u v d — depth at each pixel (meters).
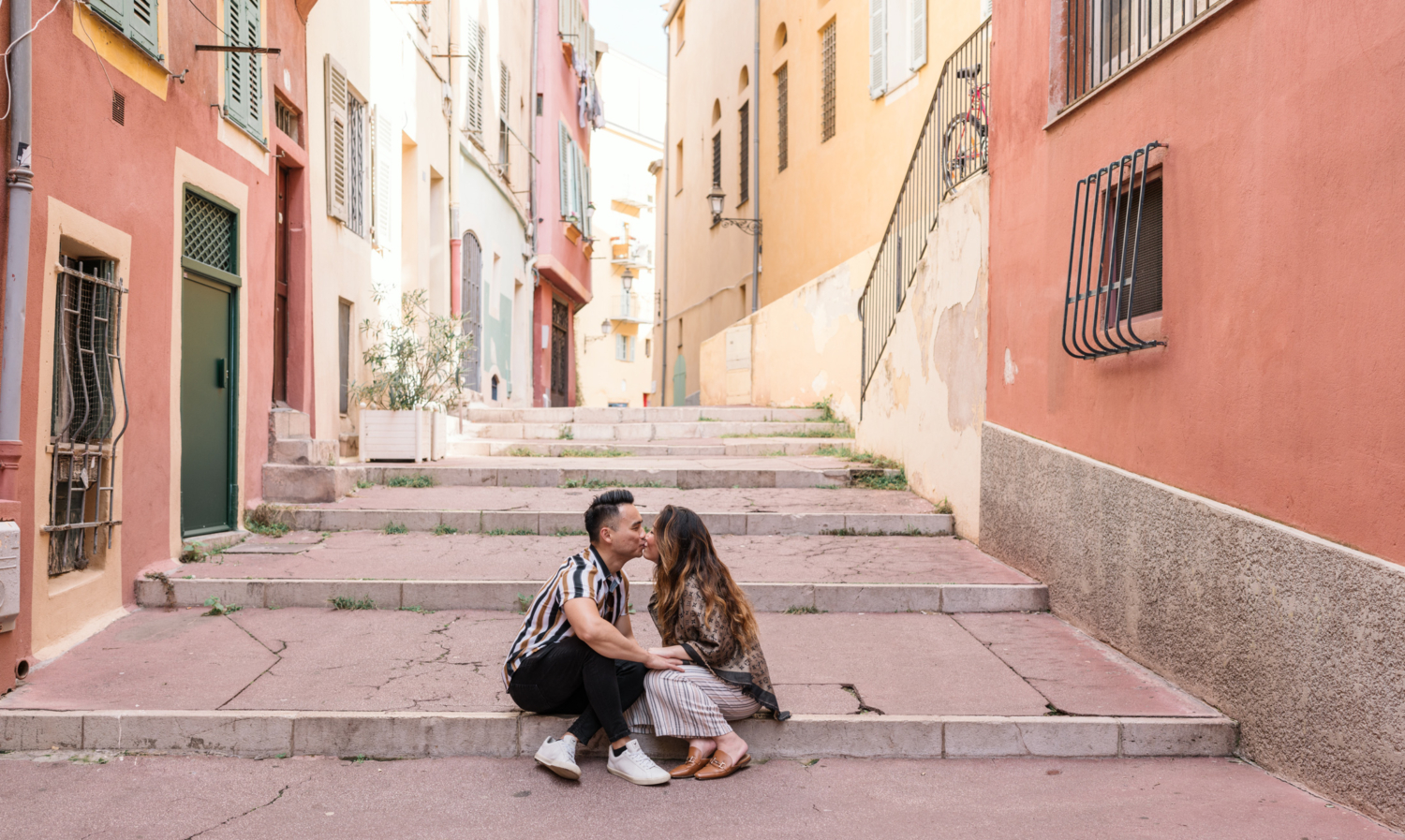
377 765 4.21
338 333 9.85
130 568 5.95
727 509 8.35
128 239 5.77
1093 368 5.87
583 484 9.44
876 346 10.99
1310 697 3.99
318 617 5.93
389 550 7.18
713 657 4.25
